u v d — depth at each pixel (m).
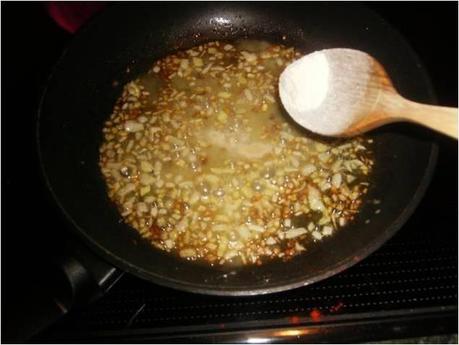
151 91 0.42
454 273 0.36
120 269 0.30
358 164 0.39
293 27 0.45
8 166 0.39
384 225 0.35
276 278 0.34
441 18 0.48
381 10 0.48
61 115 0.37
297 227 0.37
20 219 0.37
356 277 0.36
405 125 0.38
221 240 0.36
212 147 0.40
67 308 0.31
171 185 0.38
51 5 0.46
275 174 0.39
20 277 0.33
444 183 0.40
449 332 0.34
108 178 0.38
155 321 0.34
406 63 0.38
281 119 0.41
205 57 0.44
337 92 0.32
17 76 0.43
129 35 0.43
